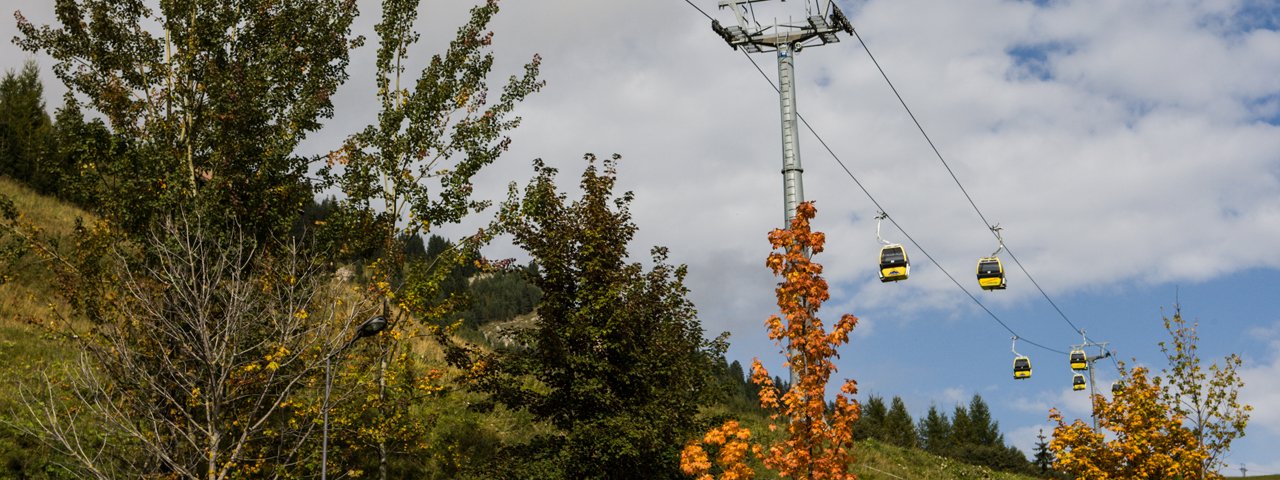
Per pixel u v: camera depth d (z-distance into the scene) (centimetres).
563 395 2077
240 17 2462
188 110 2300
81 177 2239
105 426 1844
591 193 2208
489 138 2388
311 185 2395
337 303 2005
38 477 2053
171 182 2152
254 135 2338
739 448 1409
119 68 2344
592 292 2047
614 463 2002
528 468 1984
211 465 1711
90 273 2064
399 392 2184
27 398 2380
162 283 1917
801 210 1416
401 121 2391
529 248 2156
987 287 2845
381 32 2462
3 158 5362
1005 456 6638
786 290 1387
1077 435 2397
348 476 2362
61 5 2311
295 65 2447
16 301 3256
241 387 1842
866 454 4053
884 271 2259
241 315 1798
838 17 1741
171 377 1856
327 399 1744
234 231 2150
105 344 1970
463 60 2441
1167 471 2262
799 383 1365
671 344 2206
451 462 2603
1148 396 2353
